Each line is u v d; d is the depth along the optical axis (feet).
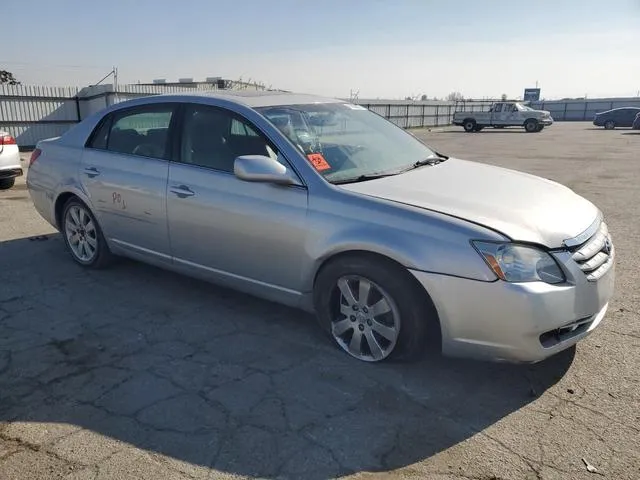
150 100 14.71
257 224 11.87
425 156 14.24
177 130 13.76
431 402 9.77
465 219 9.89
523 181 12.64
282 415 9.39
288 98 14.16
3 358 11.37
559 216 10.56
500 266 9.35
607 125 125.29
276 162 11.32
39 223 22.76
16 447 8.55
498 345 9.61
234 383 10.42
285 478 7.89
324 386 10.29
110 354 11.55
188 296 14.70
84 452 8.43
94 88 77.05
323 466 8.13
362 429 9.01
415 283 10.16
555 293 9.39
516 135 102.42
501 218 10.02
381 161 12.91
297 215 11.29
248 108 12.76
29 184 18.03
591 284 9.93
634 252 18.62
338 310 11.51
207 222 12.77
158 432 8.93
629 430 8.87
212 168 12.89
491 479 7.83
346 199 10.81
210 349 11.77
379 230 10.26
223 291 15.05
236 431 8.96
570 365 10.91
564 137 93.30
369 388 10.21
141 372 10.83
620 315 13.25
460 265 9.55
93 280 15.88
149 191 13.91
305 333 12.51
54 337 12.34
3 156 28.78
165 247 14.08
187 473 7.97
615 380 10.34
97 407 9.64
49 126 76.28
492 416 9.34
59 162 16.69
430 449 8.50
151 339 12.23
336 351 11.64
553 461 8.19
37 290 15.15
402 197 10.72
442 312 9.84
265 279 12.26
